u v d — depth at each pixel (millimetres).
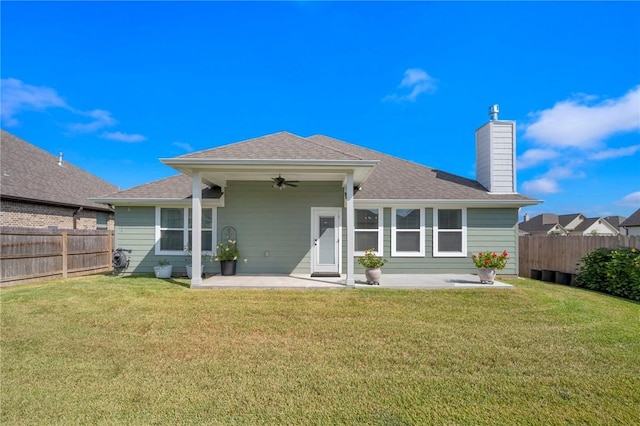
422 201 11305
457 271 11586
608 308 7434
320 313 6695
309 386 3766
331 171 9242
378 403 3422
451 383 3857
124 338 5285
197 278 9008
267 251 11562
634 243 9609
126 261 11516
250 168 8938
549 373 4133
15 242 10070
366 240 11633
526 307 7262
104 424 3039
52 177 17938
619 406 3387
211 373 4074
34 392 3605
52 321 6133
